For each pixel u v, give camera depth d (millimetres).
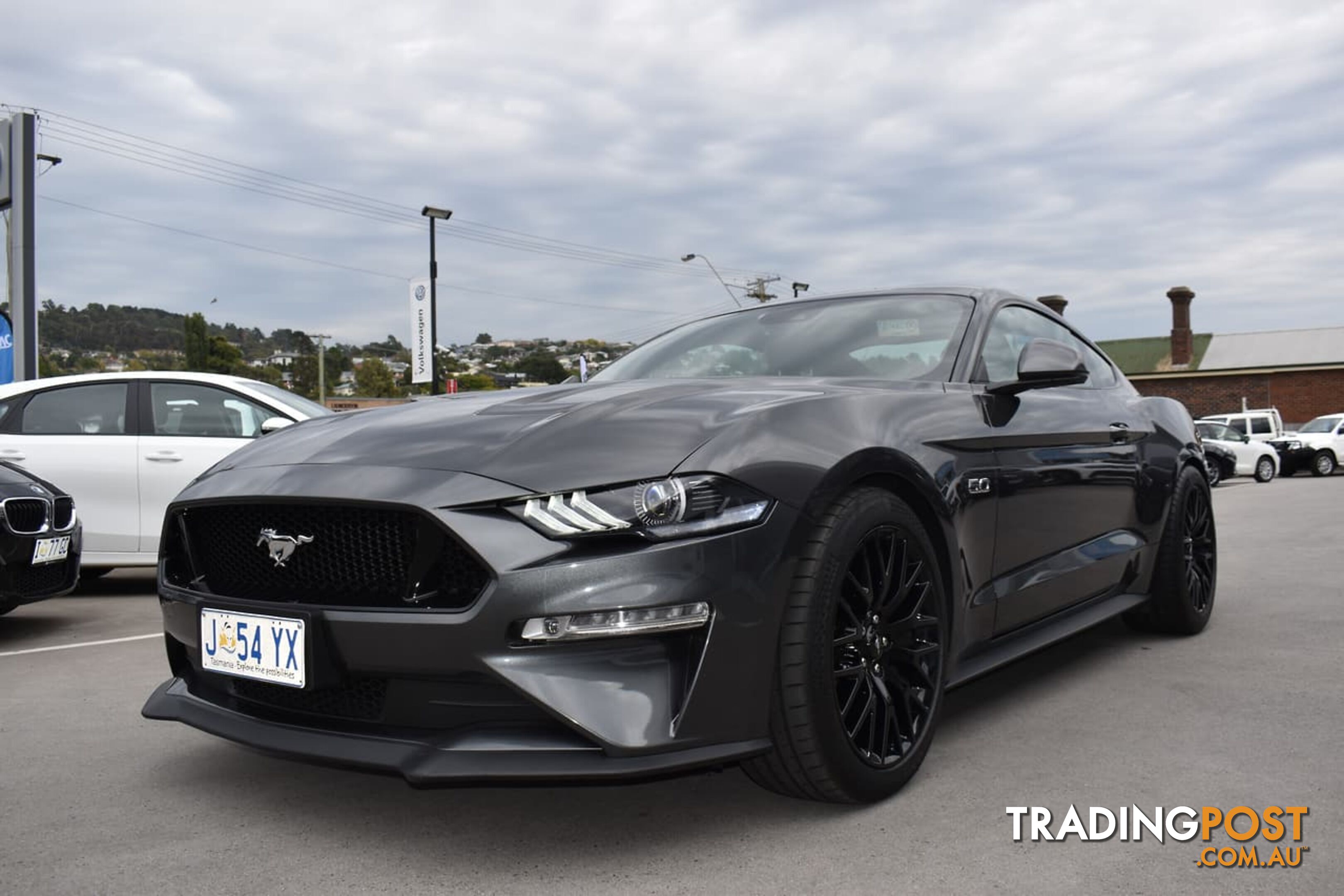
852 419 2232
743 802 2219
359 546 1981
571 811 2199
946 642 2369
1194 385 38750
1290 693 3020
